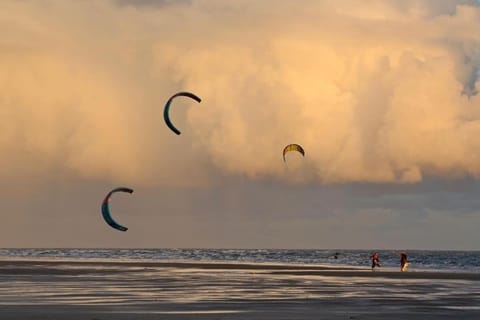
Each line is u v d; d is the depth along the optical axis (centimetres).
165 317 2941
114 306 3391
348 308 3362
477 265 13225
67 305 3425
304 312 3159
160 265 10125
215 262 13662
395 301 3750
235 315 3027
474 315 3114
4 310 3173
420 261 16812
